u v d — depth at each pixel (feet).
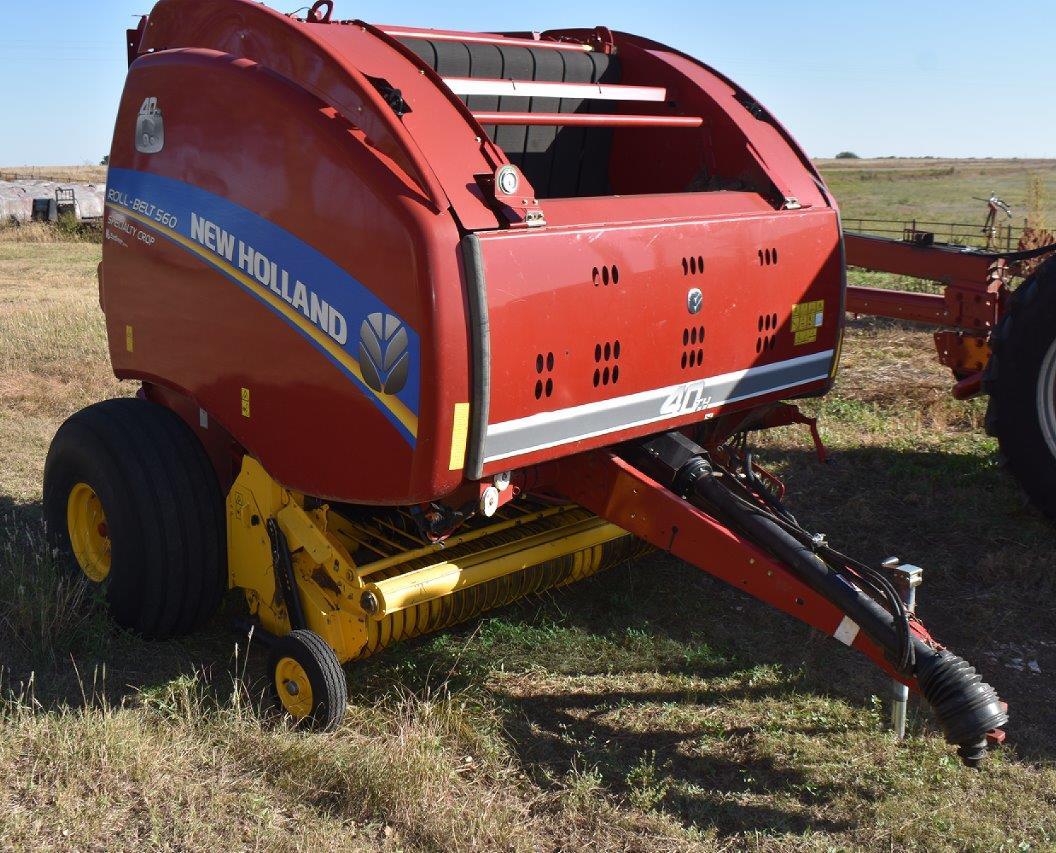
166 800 11.71
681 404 14.53
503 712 14.02
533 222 12.24
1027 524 20.51
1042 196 61.87
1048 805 12.25
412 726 13.30
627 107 17.88
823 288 16.71
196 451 15.16
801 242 16.14
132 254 15.31
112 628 15.65
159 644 15.72
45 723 12.88
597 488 14.25
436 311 11.36
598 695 14.64
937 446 25.03
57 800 11.60
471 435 11.87
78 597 15.62
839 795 12.37
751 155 16.52
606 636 16.28
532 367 12.29
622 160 18.48
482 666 15.14
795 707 14.35
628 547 17.19
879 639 11.80
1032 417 18.76
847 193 204.74
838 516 21.20
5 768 12.14
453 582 14.03
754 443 25.36
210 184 13.65
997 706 11.11
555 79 16.84
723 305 14.82
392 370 11.76
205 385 14.38
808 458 24.36
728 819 11.95
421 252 11.33
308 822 11.41
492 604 15.55
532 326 12.19
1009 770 12.96
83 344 37.06
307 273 12.47
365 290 11.87
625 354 13.46
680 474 14.12
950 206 153.99
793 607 12.67
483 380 11.71
